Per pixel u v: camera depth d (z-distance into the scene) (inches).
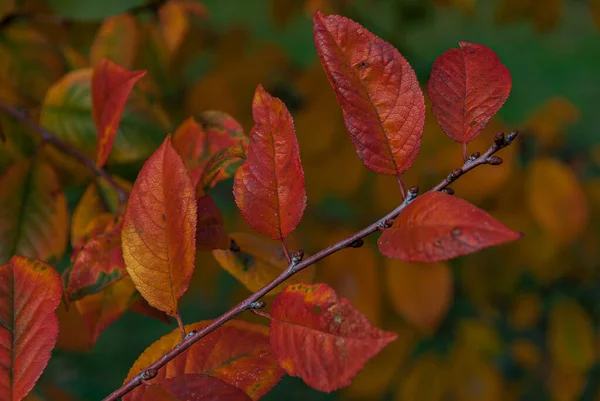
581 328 62.6
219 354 28.5
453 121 28.3
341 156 55.2
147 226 28.0
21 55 36.9
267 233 27.9
